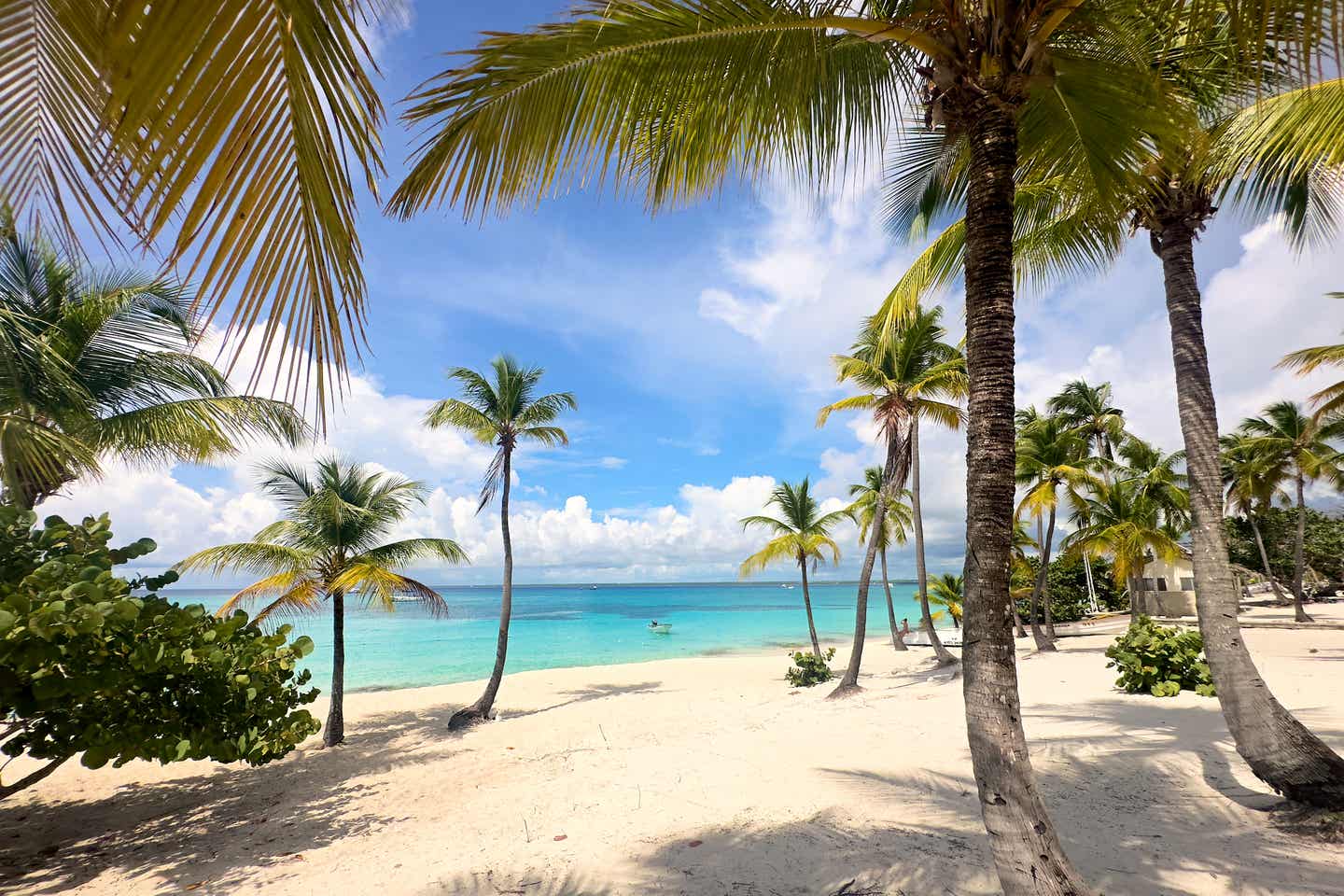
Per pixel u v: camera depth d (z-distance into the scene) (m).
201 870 5.33
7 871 5.64
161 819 7.38
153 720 5.89
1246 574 38.06
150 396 10.12
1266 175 5.78
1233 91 4.47
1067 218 6.25
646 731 10.99
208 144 1.27
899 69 4.07
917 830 4.42
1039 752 6.25
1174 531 29.69
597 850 4.52
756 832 4.63
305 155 1.39
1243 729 4.70
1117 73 3.86
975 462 3.05
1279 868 3.54
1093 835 4.16
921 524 17.39
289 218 1.41
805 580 20.88
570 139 3.34
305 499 12.50
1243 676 4.77
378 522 12.84
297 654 7.81
